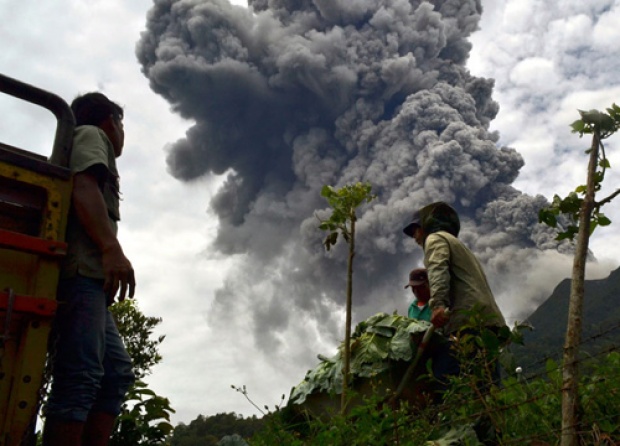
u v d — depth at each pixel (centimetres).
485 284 414
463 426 285
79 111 313
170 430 343
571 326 226
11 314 218
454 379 313
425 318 505
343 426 305
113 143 317
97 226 251
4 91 246
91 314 251
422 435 288
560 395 288
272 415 348
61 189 245
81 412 244
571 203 244
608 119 241
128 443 329
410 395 399
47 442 241
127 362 286
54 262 235
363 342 426
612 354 279
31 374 220
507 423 287
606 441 252
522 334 334
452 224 441
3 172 231
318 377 429
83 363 248
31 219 240
